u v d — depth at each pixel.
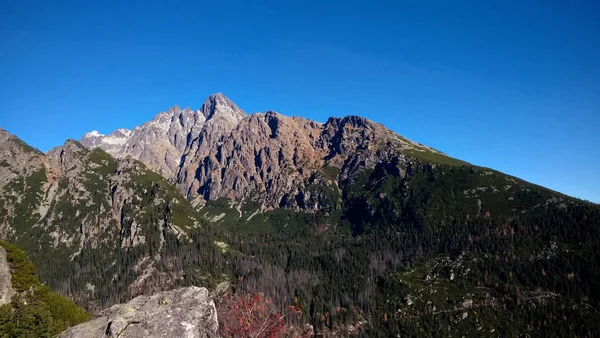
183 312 32.94
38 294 85.38
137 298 35.62
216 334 33.81
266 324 41.28
